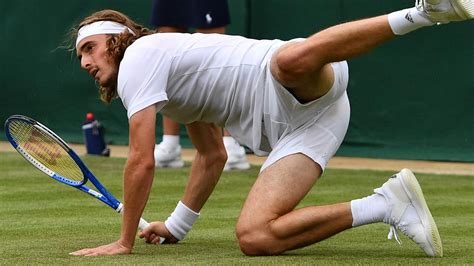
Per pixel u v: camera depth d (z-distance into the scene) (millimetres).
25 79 23375
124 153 21078
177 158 18469
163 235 10273
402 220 9000
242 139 9797
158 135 22125
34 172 17484
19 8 23281
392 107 20188
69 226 11672
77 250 9742
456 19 8398
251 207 9172
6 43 23453
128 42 9578
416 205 9000
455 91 19656
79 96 22891
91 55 9617
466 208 13594
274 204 9094
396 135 20219
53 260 8992
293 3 20781
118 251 9398
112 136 22672
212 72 9461
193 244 10273
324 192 15289
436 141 19891
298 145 9297
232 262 8781
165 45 9438
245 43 9617
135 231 9430
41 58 23188
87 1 22562
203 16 18047
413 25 8477
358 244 10188
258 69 9391
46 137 10242
